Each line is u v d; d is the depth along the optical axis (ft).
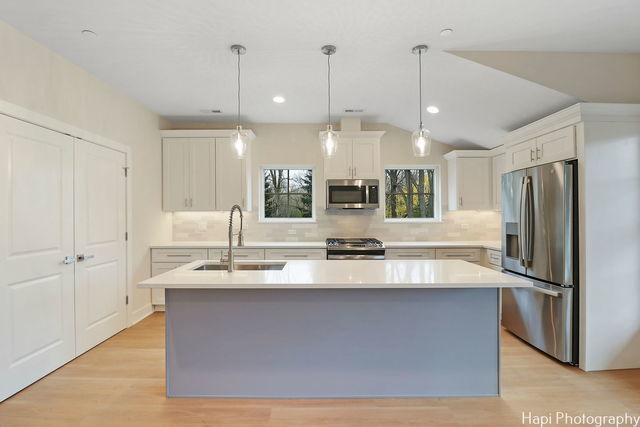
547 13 7.45
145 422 6.64
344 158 14.79
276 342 7.49
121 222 11.82
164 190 14.79
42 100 8.56
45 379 8.36
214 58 9.49
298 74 10.53
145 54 9.21
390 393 7.55
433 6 7.22
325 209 15.92
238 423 6.61
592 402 7.27
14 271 7.69
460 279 6.91
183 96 12.37
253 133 15.25
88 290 10.12
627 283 8.64
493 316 7.57
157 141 14.44
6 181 7.51
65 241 9.21
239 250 13.78
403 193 16.42
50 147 8.74
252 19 7.66
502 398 7.46
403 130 16.10
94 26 7.83
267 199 16.28
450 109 12.55
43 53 8.61
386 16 7.59
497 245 13.34
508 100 10.69
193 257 13.83
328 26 7.96
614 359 8.68
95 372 8.73
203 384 7.51
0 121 7.38
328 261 9.45
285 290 7.47
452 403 7.29
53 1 6.90
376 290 7.51
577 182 8.73
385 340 7.53
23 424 6.58
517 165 11.21
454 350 7.55
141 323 12.63
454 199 15.29
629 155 8.64
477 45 8.90
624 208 8.61
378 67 10.02
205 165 14.78
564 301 8.81
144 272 13.35
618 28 8.05
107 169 11.06
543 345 9.61
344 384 7.53
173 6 7.16
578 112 8.59
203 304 7.47
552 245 9.16
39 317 8.35
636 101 9.33
